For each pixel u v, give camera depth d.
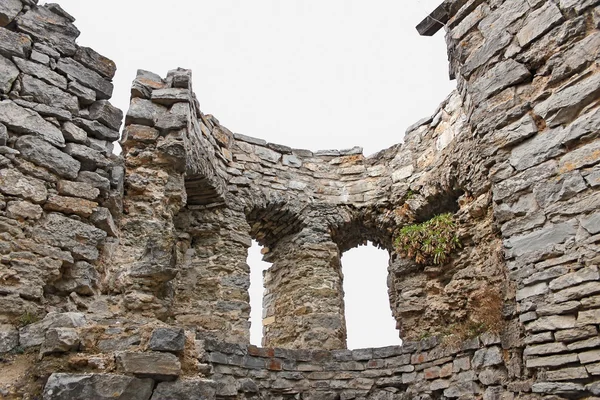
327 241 10.12
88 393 3.46
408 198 9.89
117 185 6.39
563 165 5.37
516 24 6.18
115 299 5.86
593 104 5.34
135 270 6.09
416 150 10.16
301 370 8.32
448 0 7.01
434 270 8.52
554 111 5.58
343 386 8.27
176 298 8.49
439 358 7.56
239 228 9.35
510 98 6.00
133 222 6.62
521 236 5.48
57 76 6.06
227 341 8.01
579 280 4.93
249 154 10.25
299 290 9.71
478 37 6.57
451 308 8.06
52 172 5.66
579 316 4.86
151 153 7.28
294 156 10.80
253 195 9.82
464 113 8.52
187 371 3.95
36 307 5.05
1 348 4.13
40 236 5.30
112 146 6.39
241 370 7.73
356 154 10.99
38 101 5.80
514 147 5.83
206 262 8.89
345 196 10.62
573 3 5.69
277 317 9.98
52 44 6.15
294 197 10.33
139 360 3.66
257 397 7.71
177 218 9.03
